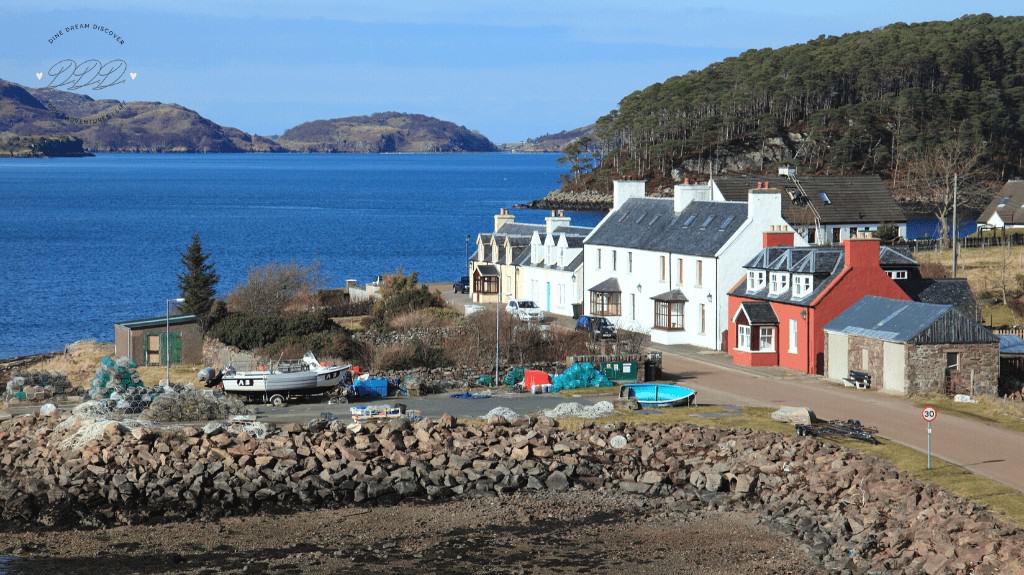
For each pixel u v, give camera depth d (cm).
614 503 4731
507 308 9369
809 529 4269
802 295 7350
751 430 5359
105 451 4953
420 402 6269
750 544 4166
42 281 14512
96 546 4228
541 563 4000
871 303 7006
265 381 6156
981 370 6431
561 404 5869
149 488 4772
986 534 3725
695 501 4728
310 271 10906
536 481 4978
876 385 6625
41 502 4659
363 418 5588
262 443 5106
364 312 9912
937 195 18462
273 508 4725
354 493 4838
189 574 3916
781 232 8069
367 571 3925
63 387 6594
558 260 10012
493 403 6212
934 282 7650
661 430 5409
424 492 4922
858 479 4541
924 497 4191
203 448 5034
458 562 4016
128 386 6412
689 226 8712
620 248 9212
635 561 4009
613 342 7669
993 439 5200
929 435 4697
